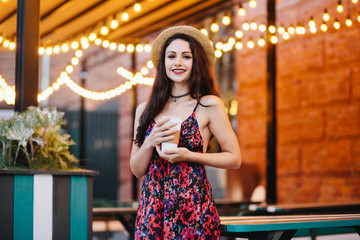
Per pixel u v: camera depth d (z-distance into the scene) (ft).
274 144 20.01
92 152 40.70
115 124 41.57
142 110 9.21
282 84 23.89
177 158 8.10
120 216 15.81
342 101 20.85
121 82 38.37
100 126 41.14
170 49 8.79
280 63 23.99
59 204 8.89
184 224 8.13
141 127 8.79
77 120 40.14
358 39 20.16
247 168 25.40
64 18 17.12
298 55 23.03
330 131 21.38
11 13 14.49
